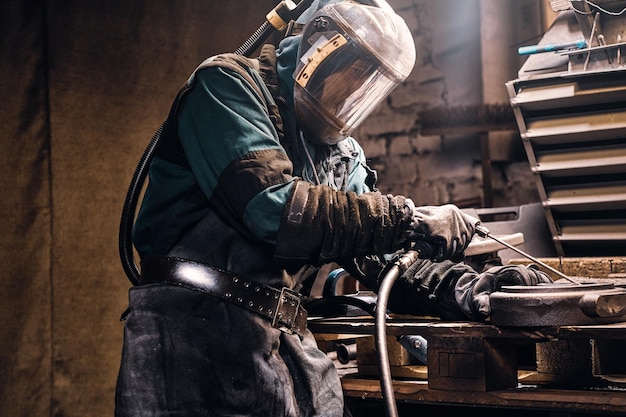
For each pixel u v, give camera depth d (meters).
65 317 2.78
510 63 3.96
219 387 1.40
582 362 1.54
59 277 2.77
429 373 1.51
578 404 1.37
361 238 1.40
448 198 4.04
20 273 2.70
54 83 2.78
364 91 1.46
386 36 1.44
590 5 1.97
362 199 1.42
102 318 2.86
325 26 1.44
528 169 3.93
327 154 1.60
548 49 2.09
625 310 1.45
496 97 3.93
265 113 1.45
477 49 3.91
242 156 1.39
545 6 3.68
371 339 1.75
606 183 2.03
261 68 1.53
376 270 1.76
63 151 2.79
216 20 3.13
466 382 1.47
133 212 1.67
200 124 1.43
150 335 1.42
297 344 1.45
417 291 1.67
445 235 1.44
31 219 2.72
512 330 1.43
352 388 1.63
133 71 2.94
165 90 3.01
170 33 3.02
